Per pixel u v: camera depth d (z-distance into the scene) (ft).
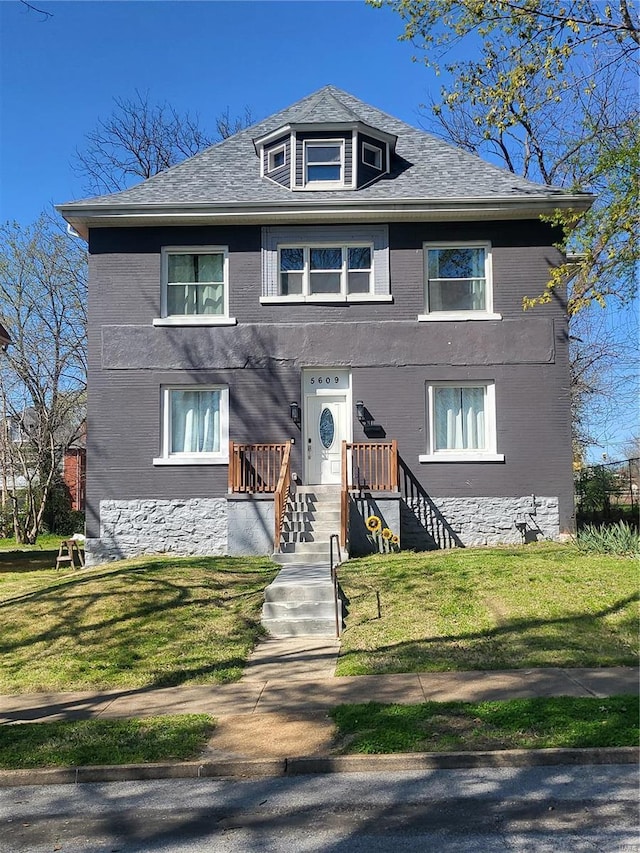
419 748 21.63
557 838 16.69
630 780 19.89
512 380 56.65
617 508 62.54
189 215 56.29
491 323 56.80
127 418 56.90
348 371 57.62
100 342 57.26
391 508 53.21
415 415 56.54
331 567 41.09
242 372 57.06
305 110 60.64
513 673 28.76
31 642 35.37
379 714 24.38
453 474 56.24
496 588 39.01
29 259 92.02
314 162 59.31
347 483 52.26
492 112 52.42
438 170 61.11
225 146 65.51
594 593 37.60
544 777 20.21
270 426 56.70
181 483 56.54
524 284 56.95
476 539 55.83
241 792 20.03
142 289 57.52
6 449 97.25
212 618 37.52
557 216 52.44
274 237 57.72
